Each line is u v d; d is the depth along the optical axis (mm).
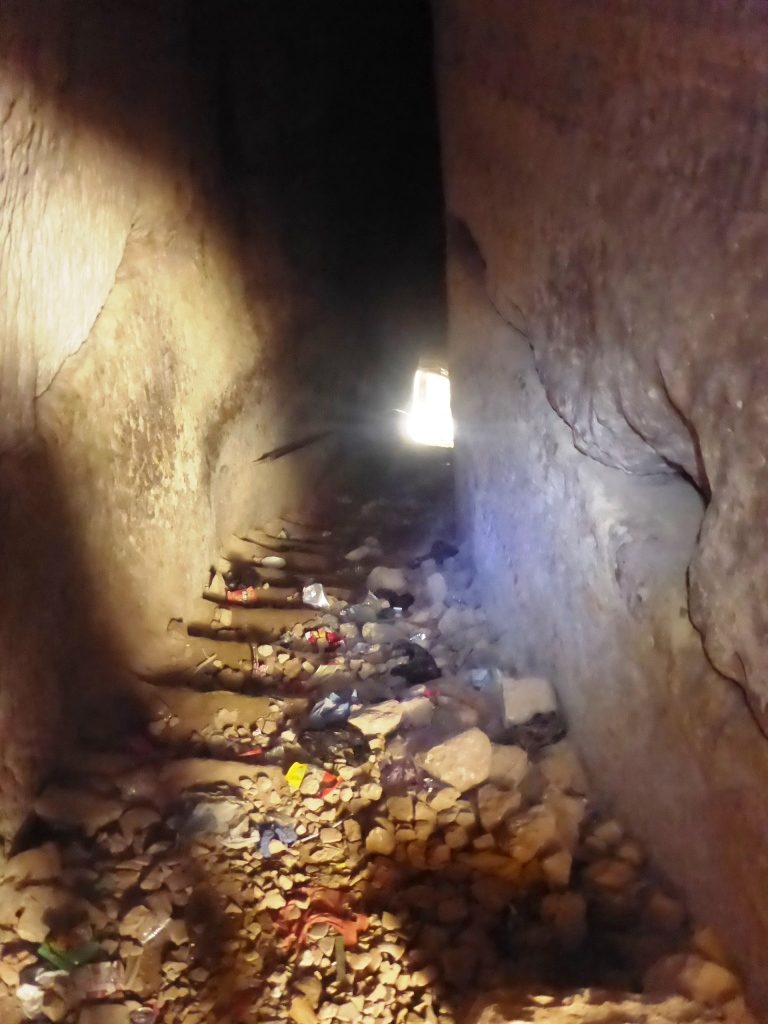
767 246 1492
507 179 2617
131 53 2990
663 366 1801
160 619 3322
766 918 1806
